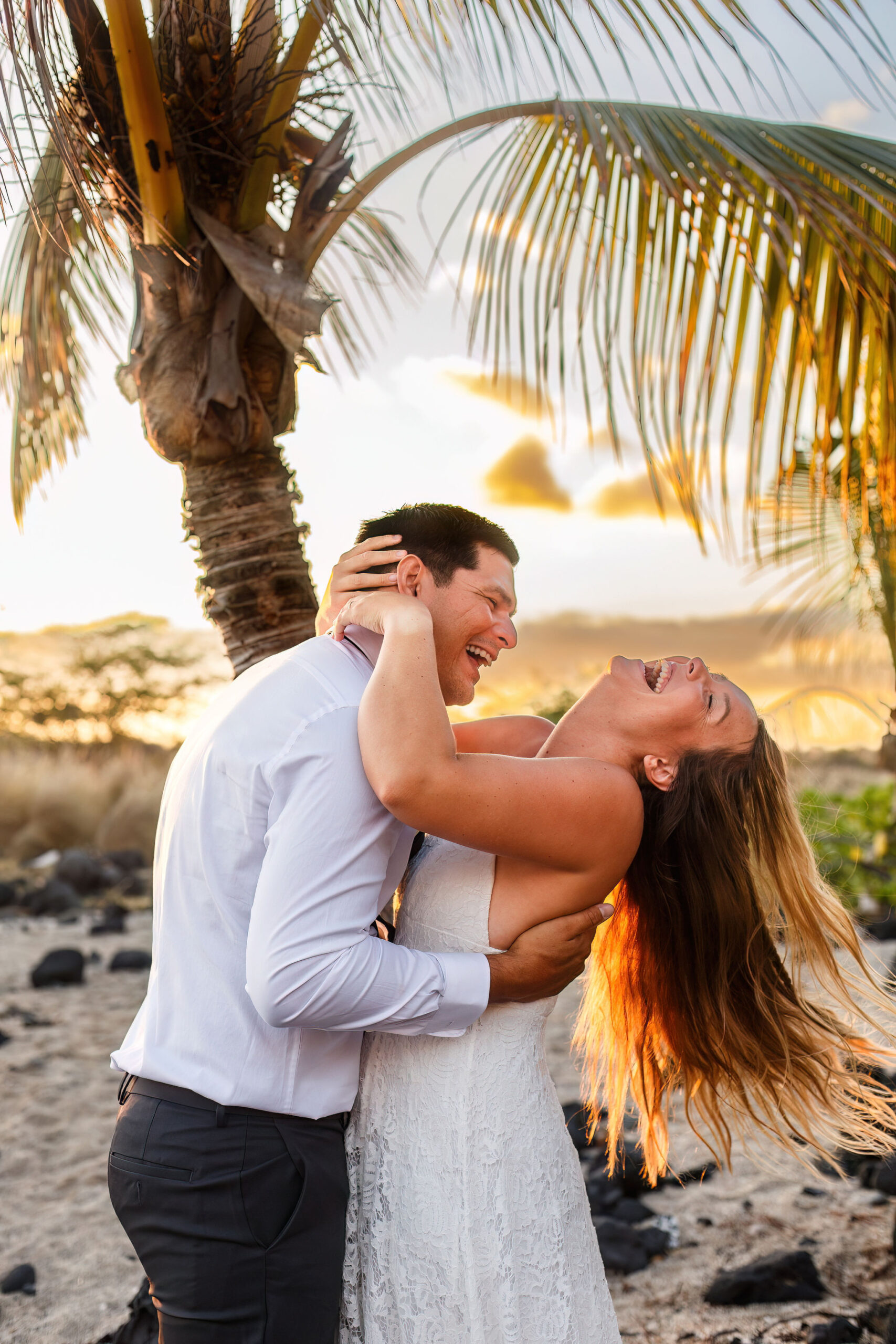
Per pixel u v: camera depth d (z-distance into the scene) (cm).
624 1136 326
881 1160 306
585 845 140
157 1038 136
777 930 173
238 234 223
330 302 230
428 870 157
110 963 619
